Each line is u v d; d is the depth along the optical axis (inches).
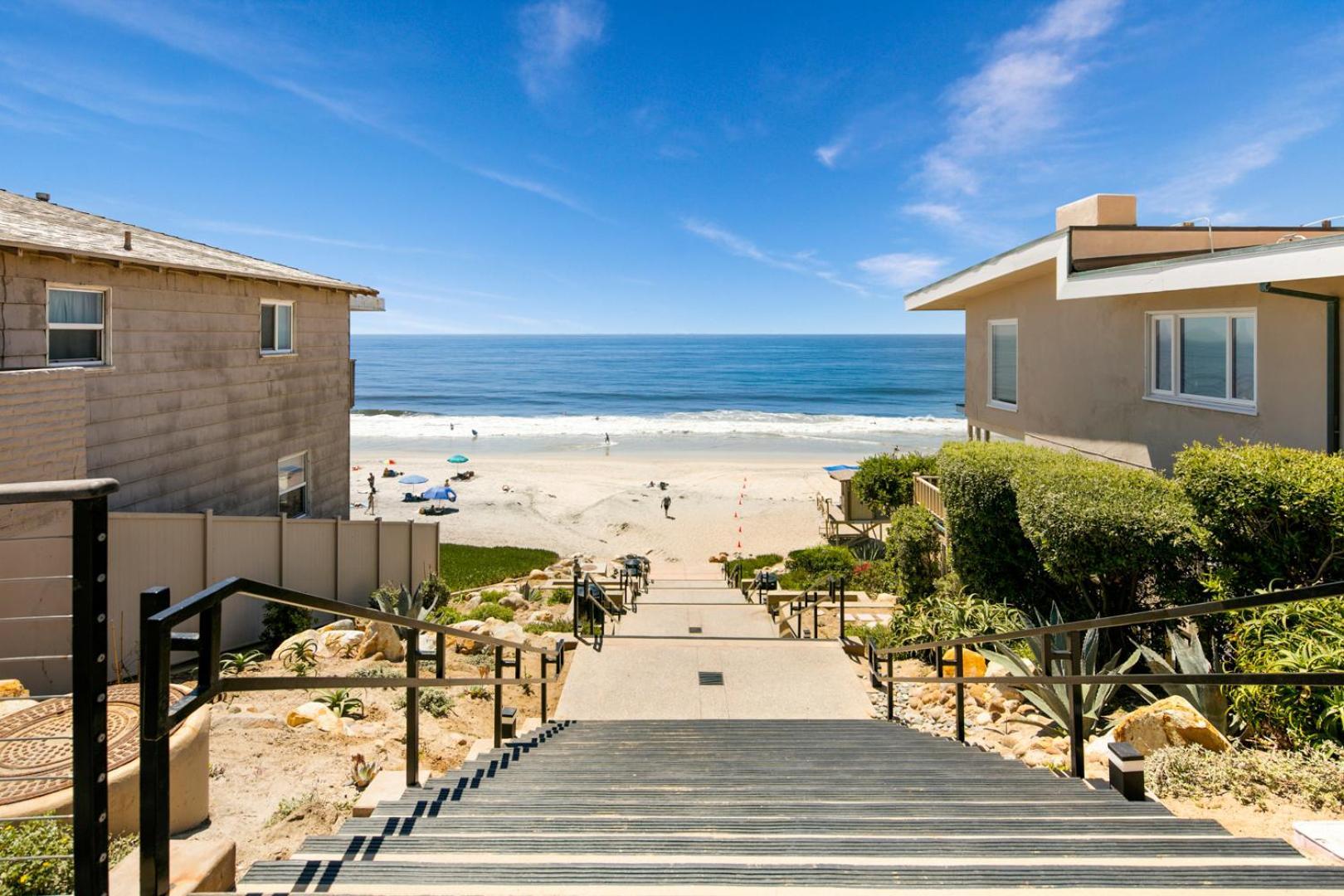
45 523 341.1
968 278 577.6
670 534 1218.0
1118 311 446.0
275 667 369.4
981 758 219.1
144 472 469.1
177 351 496.7
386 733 251.3
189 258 504.1
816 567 861.2
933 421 2913.4
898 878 109.1
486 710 329.4
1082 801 155.3
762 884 107.6
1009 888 105.7
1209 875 107.0
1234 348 362.0
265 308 615.5
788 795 169.2
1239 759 187.0
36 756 154.3
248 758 214.2
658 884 108.2
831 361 6781.5
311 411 679.1
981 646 366.3
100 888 81.2
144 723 85.3
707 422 2891.2
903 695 371.9
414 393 4205.2
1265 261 302.7
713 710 354.9
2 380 320.8
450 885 107.6
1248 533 279.1
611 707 358.9
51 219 464.8
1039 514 345.7
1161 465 409.7
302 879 108.3
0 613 320.8
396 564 618.8
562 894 102.5
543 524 1277.1
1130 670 314.2
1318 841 128.6
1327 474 257.1
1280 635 226.7
